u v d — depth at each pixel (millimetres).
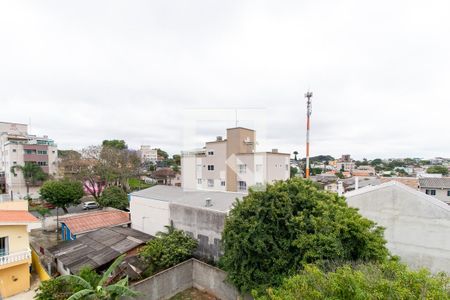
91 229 16078
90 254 12297
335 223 7281
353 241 7344
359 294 4117
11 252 11422
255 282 8086
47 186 20594
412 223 10039
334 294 4570
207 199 12984
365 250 7172
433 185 23672
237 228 8734
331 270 6422
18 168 32594
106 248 12859
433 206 9617
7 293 10992
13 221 11469
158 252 11398
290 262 7820
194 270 11398
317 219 7543
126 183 34000
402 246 10234
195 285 11336
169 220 14516
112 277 10555
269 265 8078
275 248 7887
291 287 5434
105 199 23609
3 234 11281
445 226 9359
